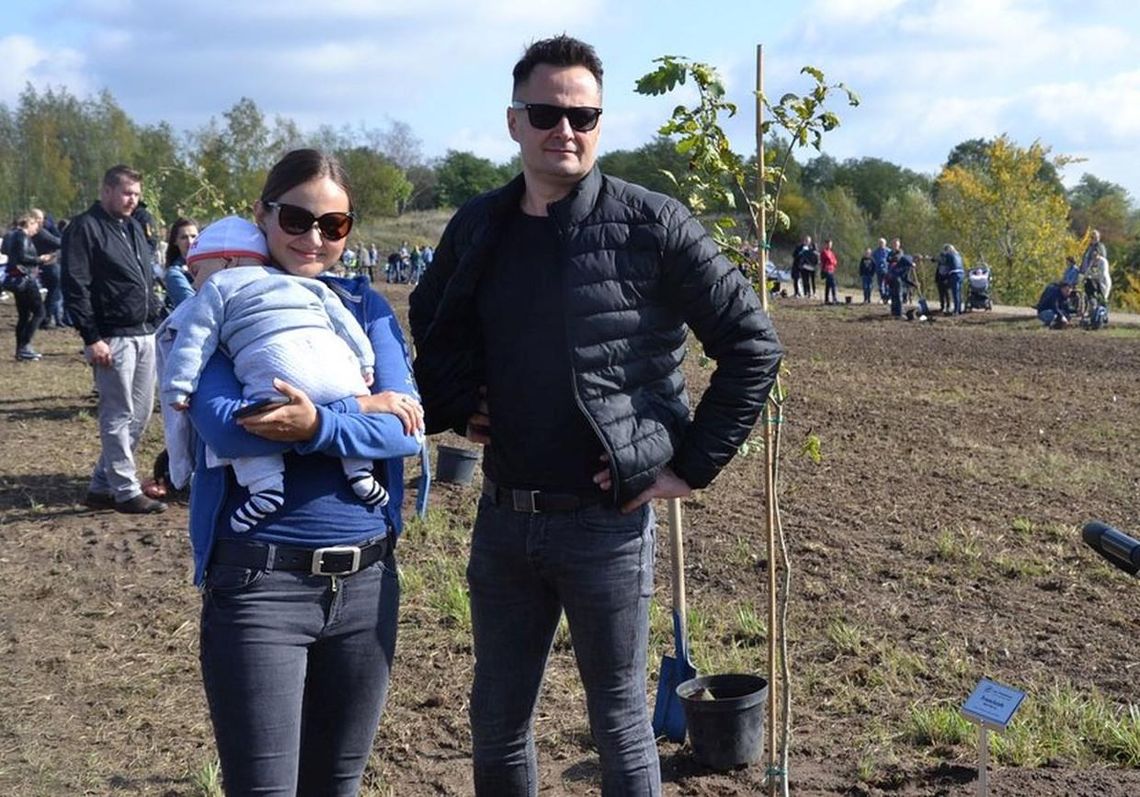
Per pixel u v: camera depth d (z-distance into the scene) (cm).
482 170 8619
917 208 5956
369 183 6725
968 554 723
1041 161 4962
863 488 927
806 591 655
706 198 403
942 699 505
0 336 2080
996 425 1260
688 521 816
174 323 311
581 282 311
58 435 1154
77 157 7106
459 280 323
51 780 457
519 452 324
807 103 391
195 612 643
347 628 309
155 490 879
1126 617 611
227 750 294
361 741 320
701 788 434
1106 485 945
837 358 1980
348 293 330
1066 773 427
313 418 292
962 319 2884
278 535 297
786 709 400
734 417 323
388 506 317
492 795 347
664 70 389
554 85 309
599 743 330
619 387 316
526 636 340
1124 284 6053
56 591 680
